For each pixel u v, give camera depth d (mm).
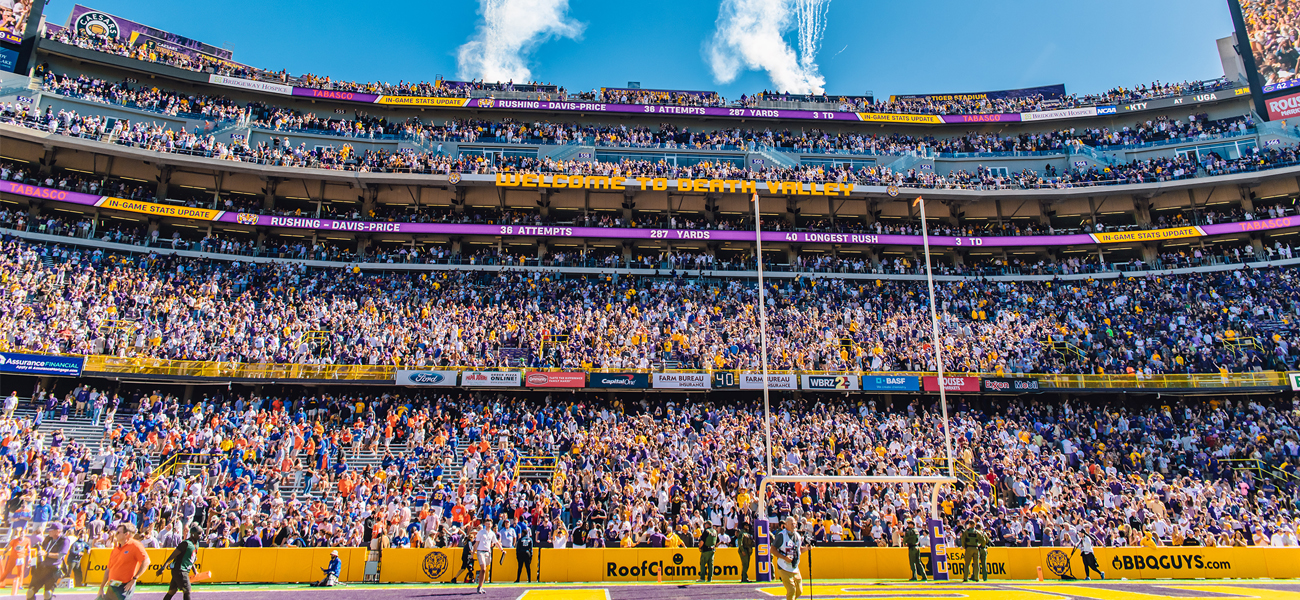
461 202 42531
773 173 43031
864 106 51688
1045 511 22797
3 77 38312
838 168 46062
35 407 27344
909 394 32750
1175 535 21422
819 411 31000
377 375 29703
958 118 49438
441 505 22828
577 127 49000
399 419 27812
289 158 40062
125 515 21062
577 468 25453
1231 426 29875
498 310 35000
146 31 47625
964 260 44250
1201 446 28844
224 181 40750
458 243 41500
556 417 29094
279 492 23469
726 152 47219
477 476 24859
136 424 26141
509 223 41750
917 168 46656
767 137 49062
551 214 44562
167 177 38906
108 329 29703
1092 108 48375
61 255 33438
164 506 21766
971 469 26594
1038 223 45281
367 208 41625
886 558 19266
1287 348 32375
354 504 21641
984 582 18016
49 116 36844
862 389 31219
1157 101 47625
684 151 47000
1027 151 48469
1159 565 19500
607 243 42656
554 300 36594
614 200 44312
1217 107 47688
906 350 33188
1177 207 43906
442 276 38375
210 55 49625
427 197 42750
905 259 44188
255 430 26250
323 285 35969
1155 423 30391
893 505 23188
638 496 22906
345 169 40000
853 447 27484
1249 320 34969
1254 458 27453
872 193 42281
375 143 44750
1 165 37094
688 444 26938
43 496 21438
